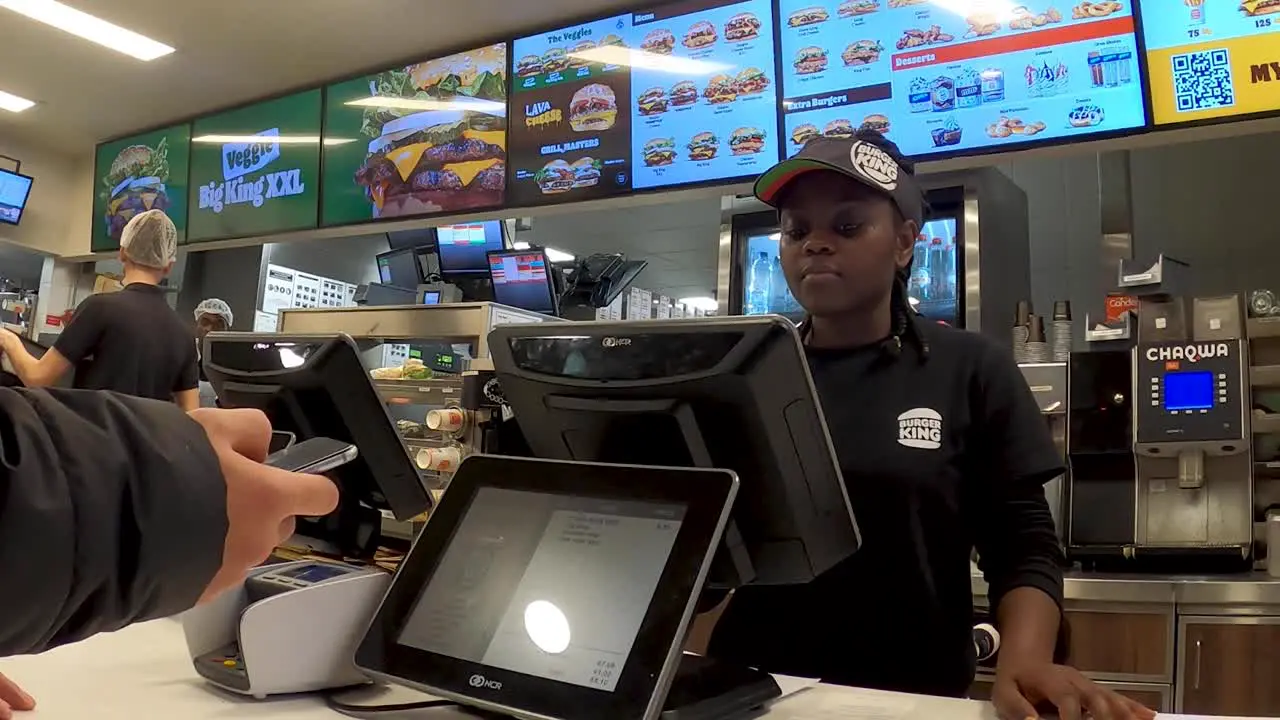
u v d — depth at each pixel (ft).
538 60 11.59
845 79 9.48
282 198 13.94
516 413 3.58
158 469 1.72
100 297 9.19
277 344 4.24
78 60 13.82
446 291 12.96
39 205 18.26
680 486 2.78
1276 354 7.90
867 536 4.00
